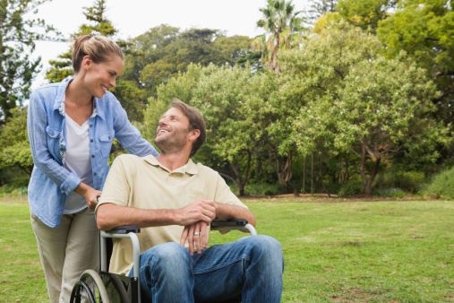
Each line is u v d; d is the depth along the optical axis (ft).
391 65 62.90
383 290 16.63
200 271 8.72
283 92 67.31
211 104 74.74
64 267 10.57
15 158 94.73
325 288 16.80
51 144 9.95
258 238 8.41
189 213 8.59
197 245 8.61
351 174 78.02
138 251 7.89
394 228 32.58
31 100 9.85
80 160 10.27
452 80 72.84
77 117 10.18
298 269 19.94
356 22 81.76
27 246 27.32
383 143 64.80
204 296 8.77
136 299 7.81
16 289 17.60
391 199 60.85
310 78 66.23
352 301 15.37
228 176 81.41
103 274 8.53
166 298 7.79
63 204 10.18
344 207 49.37
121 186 9.02
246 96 71.46
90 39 9.66
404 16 68.44
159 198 9.14
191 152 9.64
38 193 10.33
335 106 62.44
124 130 11.06
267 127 70.44
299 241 27.32
